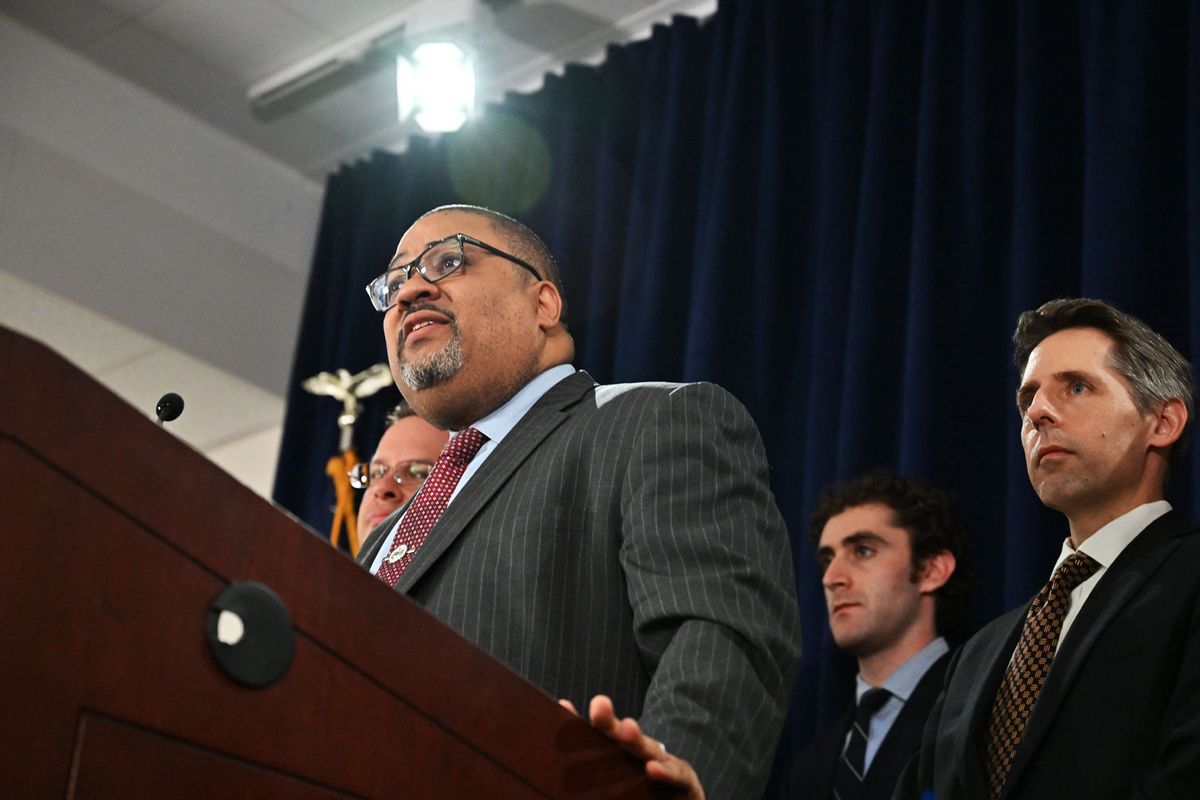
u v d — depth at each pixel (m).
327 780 0.79
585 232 4.38
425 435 3.11
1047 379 2.13
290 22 4.69
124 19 4.73
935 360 3.29
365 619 0.83
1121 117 3.17
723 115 4.04
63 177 4.80
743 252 3.85
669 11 4.49
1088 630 1.84
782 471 3.55
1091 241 3.09
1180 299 3.02
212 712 0.75
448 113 4.44
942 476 3.21
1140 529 1.99
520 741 0.90
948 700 2.07
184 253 5.03
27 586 0.69
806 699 3.16
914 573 2.82
